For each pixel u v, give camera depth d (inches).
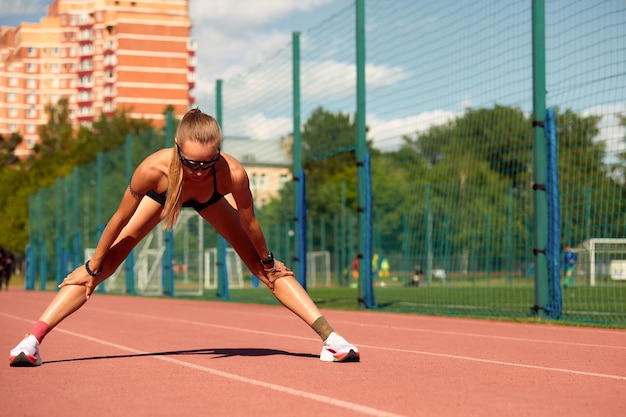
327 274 1481.3
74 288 230.7
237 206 226.5
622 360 242.5
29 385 188.9
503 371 214.5
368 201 551.5
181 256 990.4
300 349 278.7
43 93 4879.4
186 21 4443.9
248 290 1146.7
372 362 235.1
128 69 4347.9
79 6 4867.1
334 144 587.5
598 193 465.7
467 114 618.8
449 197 694.5
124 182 994.7
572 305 539.8
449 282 731.4
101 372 212.8
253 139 726.5
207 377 201.2
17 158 3718.0
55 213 1282.0
